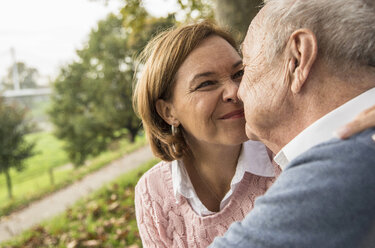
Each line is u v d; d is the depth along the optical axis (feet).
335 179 1.82
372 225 1.77
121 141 97.76
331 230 1.77
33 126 68.74
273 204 1.95
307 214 1.82
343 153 1.87
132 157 51.31
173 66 3.27
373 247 1.81
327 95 2.18
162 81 3.39
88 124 88.17
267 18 2.41
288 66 2.29
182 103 3.34
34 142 68.59
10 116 64.03
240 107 3.20
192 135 3.73
